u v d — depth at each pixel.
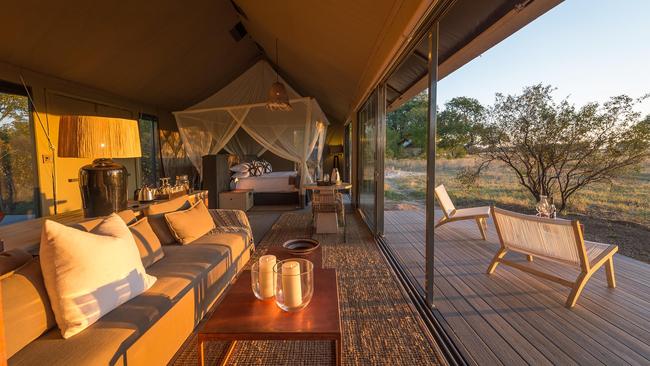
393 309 2.20
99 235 1.56
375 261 3.19
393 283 2.64
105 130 1.96
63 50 3.97
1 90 3.60
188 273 1.96
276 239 4.06
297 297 1.38
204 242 2.62
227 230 3.06
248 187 6.75
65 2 3.45
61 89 4.38
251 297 1.54
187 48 5.55
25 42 3.54
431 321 2.02
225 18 5.52
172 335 1.67
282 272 1.40
